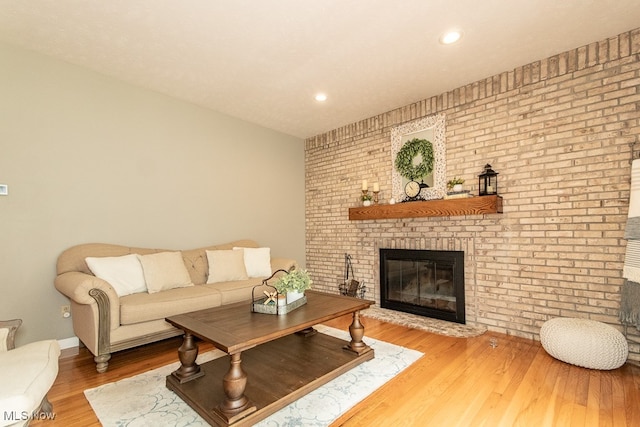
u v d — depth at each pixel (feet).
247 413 5.20
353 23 7.44
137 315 7.84
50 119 8.96
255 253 12.35
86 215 9.58
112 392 6.41
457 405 5.85
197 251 11.60
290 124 14.75
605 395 6.11
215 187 12.99
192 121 12.26
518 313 9.52
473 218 10.57
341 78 10.23
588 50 8.37
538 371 7.16
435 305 11.64
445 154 11.32
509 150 9.77
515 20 7.35
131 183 10.56
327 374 6.63
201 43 8.27
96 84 9.82
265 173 14.99
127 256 9.44
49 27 7.58
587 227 8.34
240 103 12.30
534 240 9.24
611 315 7.93
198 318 6.63
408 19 7.30
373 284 13.58
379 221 13.42
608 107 8.07
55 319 8.93
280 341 8.54
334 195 15.44
